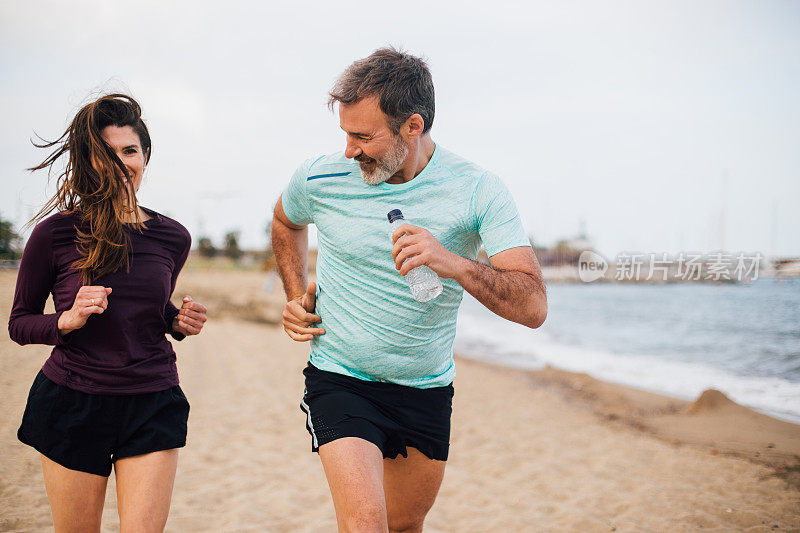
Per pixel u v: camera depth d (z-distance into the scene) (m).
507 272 1.97
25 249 1.98
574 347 15.44
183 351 9.80
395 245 1.87
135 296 2.01
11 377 6.13
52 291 2.04
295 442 5.34
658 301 33.56
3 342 7.76
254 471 4.49
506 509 4.05
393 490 2.32
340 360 2.19
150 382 2.02
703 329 19.92
